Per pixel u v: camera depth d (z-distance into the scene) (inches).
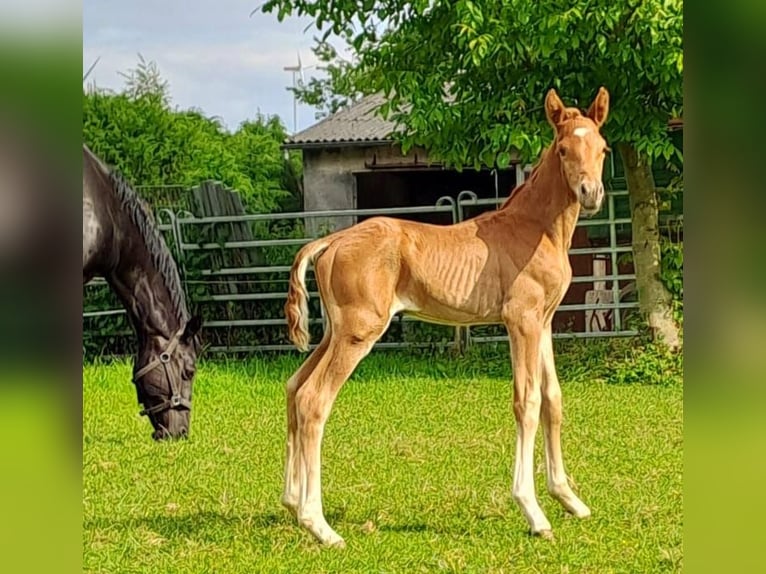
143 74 849.5
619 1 343.6
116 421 327.0
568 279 195.6
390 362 442.3
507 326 192.1
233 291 487.2
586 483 229.3
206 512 213.6
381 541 186.9
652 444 273.1
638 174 417.7
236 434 301.6
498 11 363.9
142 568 175.6
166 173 690.2
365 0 410.3
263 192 767.7
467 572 169.6
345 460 260.8
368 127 636.7
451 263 190.9
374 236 189.8
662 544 181.9
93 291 471.8
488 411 330.0
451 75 399.2
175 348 273.6
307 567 173.2
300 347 190.9
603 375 394.6
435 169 612.7
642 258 419.8
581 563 173.6
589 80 389.4
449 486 230.5
